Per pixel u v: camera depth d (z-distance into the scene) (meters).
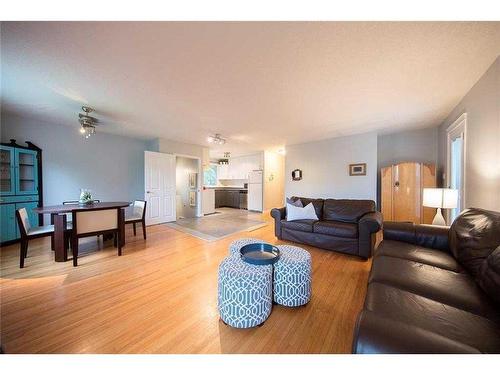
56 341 1.30
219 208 8.09
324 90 2.36
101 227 2.69
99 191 4.45
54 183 3.82
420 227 2.02
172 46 1.60
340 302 1.74
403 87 2.29
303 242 3.27
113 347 1.26
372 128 4.04
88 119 3.13
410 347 0.62
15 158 3.24
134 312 1.61
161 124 3.77
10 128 3.35
